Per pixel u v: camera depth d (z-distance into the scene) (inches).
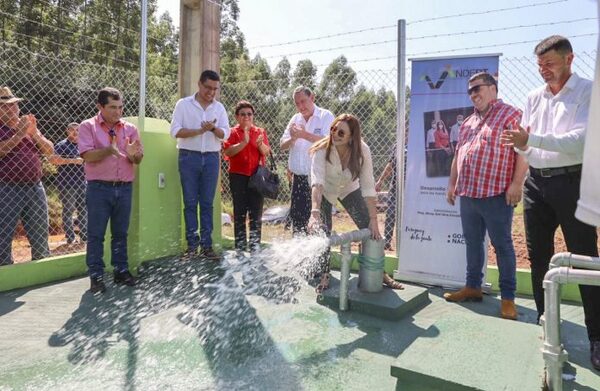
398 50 184.9
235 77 540.4
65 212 267.9
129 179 171.8
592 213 61.9
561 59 112.5
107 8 749.9
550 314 84.1
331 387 98.7
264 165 212.7
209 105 193.8
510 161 141.3
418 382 89.9
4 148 174.9
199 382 100.5
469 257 159.3
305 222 193.6
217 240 222.4
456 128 174.7
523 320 143.6
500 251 145.4
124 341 122.9
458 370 90.3
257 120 265.6
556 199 115.5
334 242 140.4
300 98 191.8
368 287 155.6
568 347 119.3
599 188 61.3
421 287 173.9
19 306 151.0
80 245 270.4
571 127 112.2
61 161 250.4
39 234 191.3
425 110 180.2
